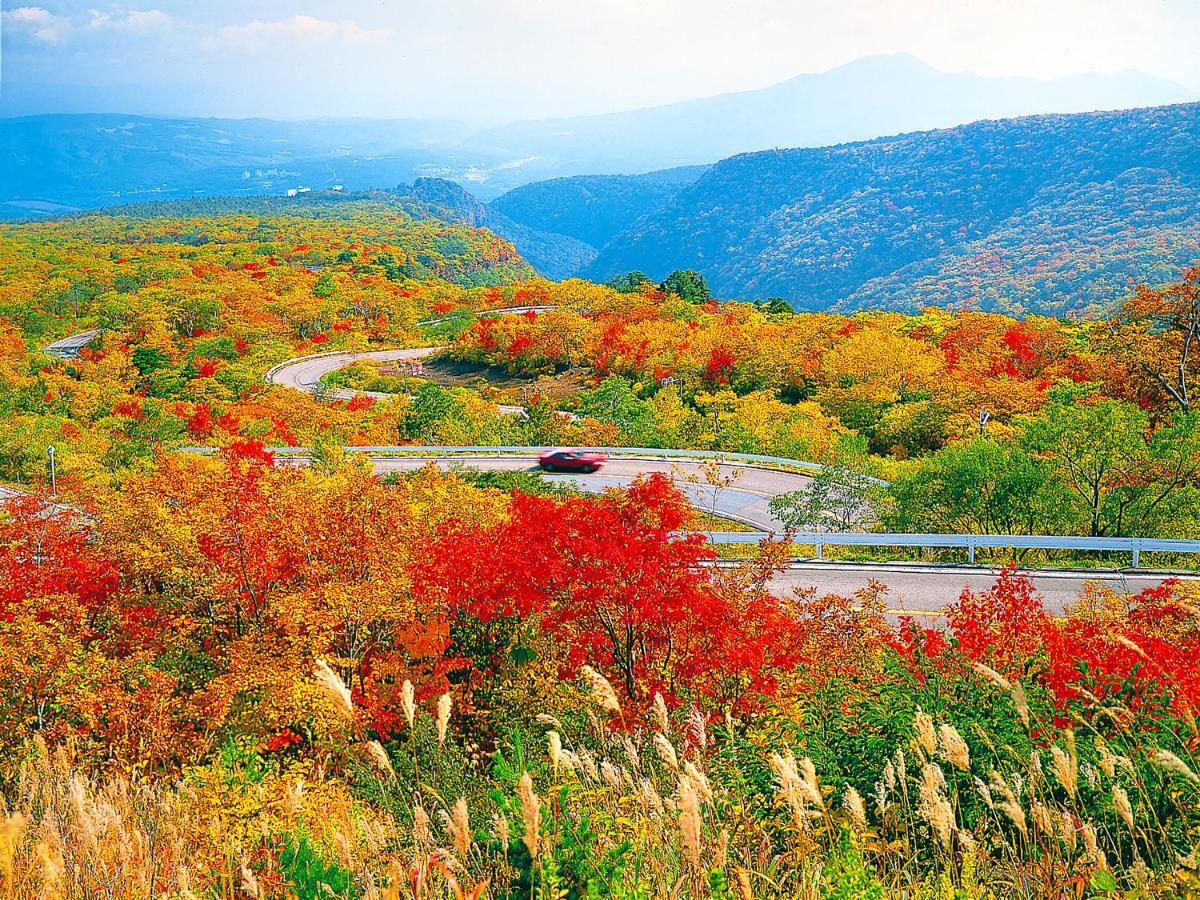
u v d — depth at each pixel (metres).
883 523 30.88
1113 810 4.77
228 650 14.41
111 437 49.41
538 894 3.94
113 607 15.99
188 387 70.81
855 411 60.62
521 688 13.20
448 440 47.50
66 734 11.12
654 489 12.55
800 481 38.03
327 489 20.06
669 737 7.32
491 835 4.27
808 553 27.09
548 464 39.91
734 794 5.29
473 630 14.71
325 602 14.41
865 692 8.21
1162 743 5.44
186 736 12.20
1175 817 4.76
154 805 5.80
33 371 77.12
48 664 11.85
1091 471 29.67
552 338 87.19
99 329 107.62
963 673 8.25
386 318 114.31
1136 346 46.53
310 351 97.75
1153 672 6.91
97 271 147.50
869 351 64.75
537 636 14.37
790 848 4.64
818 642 12.46
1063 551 26.70
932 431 53.62
